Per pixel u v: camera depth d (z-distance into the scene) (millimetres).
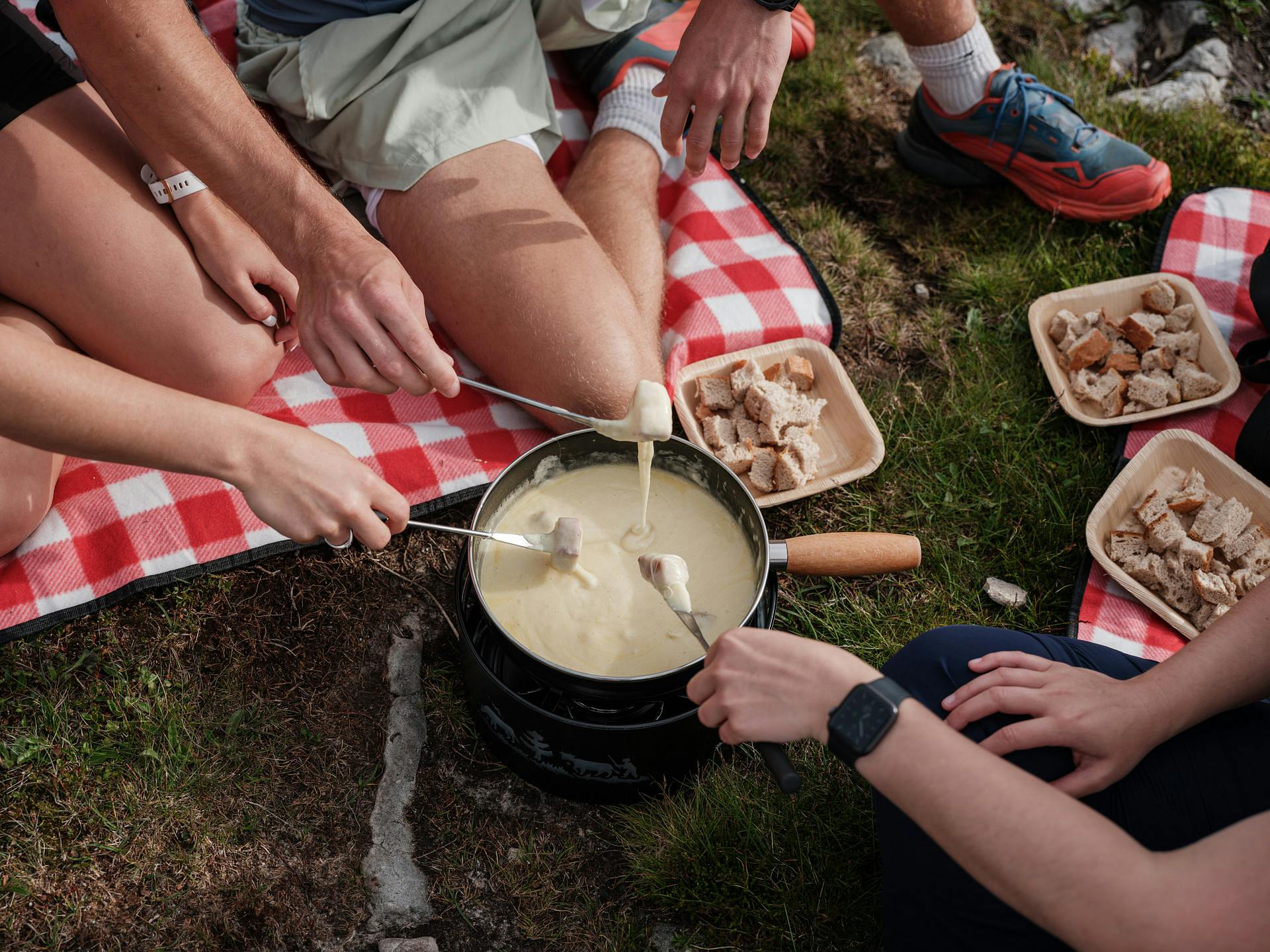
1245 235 2715
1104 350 2385
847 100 3070
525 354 2051
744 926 1713
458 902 1729
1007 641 1558
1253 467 2211
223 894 1700
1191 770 1384
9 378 1287
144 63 1546
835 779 1842
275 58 2271
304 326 1639
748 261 2553
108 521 1988
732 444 2189
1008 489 2295
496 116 2148
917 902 1416
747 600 1773
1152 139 3012
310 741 1863
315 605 2008
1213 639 1410
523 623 1744
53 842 1711
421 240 2117
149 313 1877
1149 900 1069
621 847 1797
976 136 2773
